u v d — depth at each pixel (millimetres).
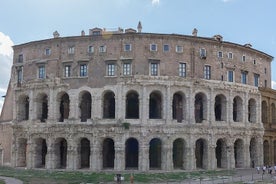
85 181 69688
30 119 95438
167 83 89500
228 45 98125
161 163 89062
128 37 90500
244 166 98500
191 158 89500
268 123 107375
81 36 92188
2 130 104125
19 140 98250
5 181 69875
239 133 97875
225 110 96812
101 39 91562
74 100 91438
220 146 100125
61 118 96438
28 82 97438
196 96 97000
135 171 84750
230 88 97125
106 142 95062
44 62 95312
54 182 68438
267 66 110750
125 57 89875
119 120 87625
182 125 89438
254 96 103500
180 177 76000
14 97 99500
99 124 88500
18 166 97438
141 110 88062
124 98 88688
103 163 93438
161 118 90938
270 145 108312
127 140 91250
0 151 103125
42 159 97500
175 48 91750
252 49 103500
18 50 101188
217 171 88062
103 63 90812
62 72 93562
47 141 92562
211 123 93125
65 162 96125
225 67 97375
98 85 90375
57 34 97500
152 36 90500
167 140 88062
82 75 92188
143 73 89312
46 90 94250
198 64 93500
